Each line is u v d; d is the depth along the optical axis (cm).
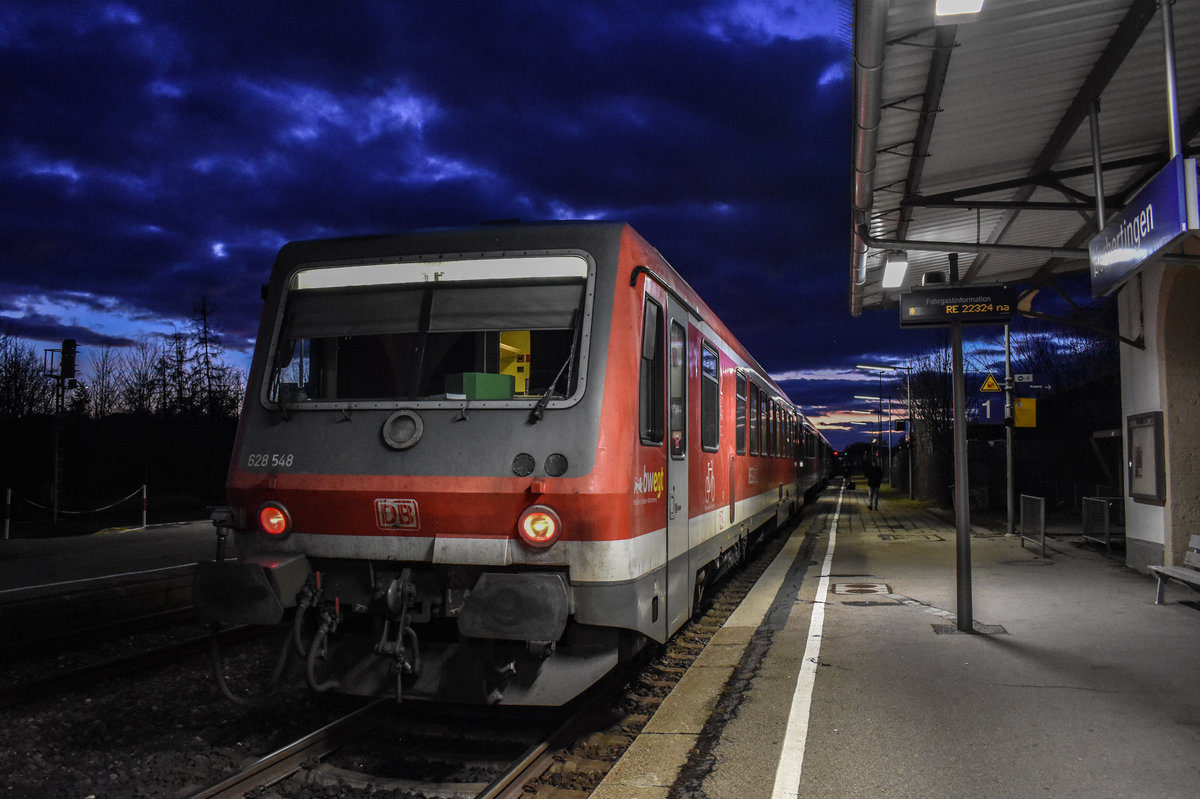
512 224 582
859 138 698
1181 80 742
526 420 518
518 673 532
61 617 951
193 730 596
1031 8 600
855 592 1068
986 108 760
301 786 481
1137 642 760
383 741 566
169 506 2970
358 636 556
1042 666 682
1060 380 3706
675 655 802
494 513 512
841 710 574
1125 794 434
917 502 3481
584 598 505
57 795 479
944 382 3541
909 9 586
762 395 1352
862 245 977
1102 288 667
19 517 2409
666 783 461
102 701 662
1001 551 1497
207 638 845
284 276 595
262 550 557
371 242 586
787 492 1848
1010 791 439
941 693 611
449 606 526
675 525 660
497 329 549
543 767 503
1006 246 828
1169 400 1084
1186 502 1075
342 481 530
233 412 4488
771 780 461
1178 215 492
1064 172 908
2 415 3384
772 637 808
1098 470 2784
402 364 557
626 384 530
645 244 605
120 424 3841
